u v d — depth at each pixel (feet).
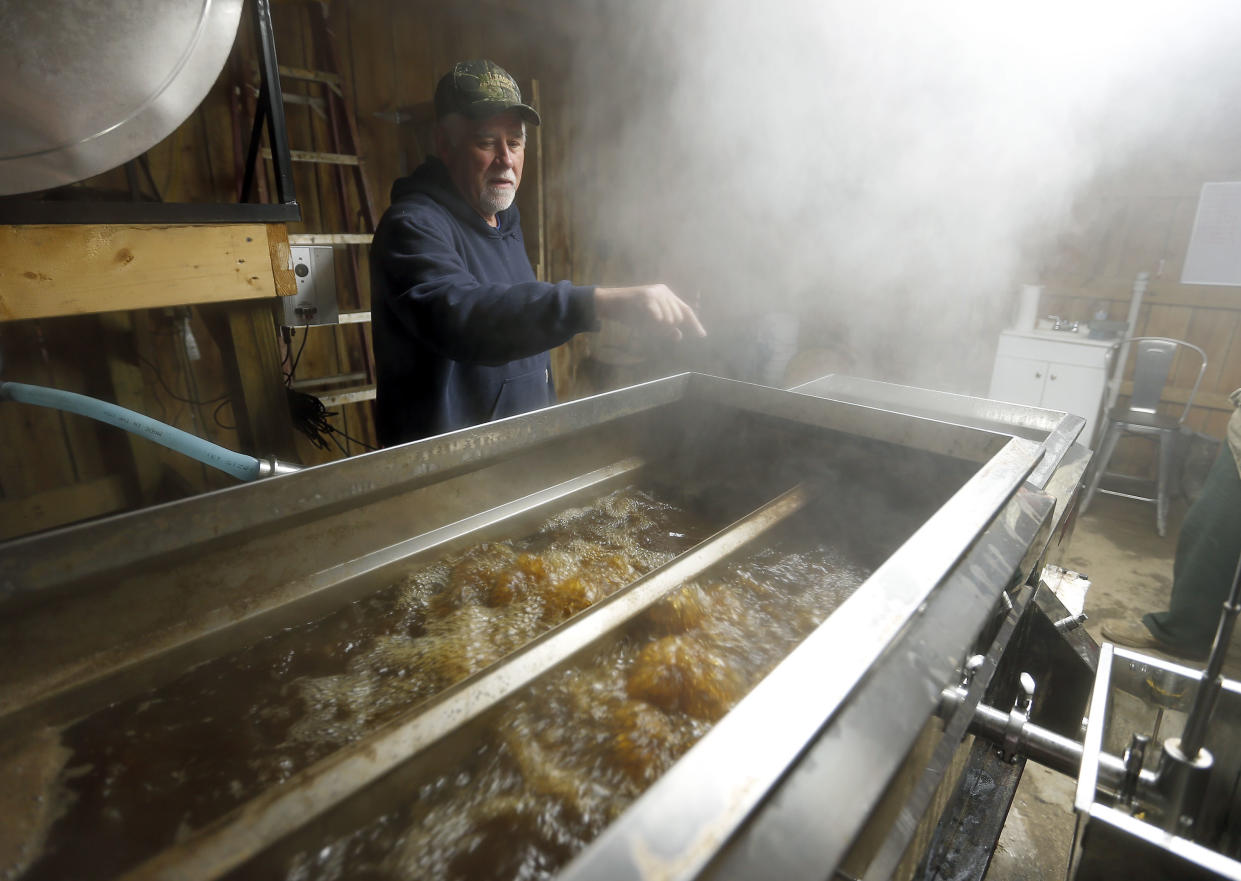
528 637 2.97
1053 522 3.51
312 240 8.35
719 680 2.61
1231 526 6.78
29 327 7.04
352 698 2.56
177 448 4.42
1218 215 10.79
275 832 1.74
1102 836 2.02
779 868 1.37
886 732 1.75
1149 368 10.77
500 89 5.33
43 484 7.40
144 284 4.65
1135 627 7.83
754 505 4.45
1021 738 2.63
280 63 8.54
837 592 3.46
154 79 4.14
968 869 2.82
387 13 9.48
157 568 2.59
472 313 4.25
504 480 3.95
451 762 2.20
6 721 2.23
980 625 2.30
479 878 1.88
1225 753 2.49
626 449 4.75
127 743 2.31
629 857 1.25
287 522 2.94
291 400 7.31
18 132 3.80
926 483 4.04
